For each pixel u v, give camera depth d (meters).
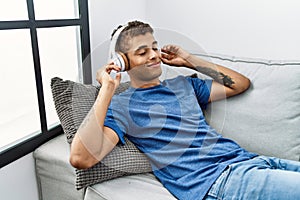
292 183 0.86
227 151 1.05
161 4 1.76
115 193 0.92
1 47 1.13
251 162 1.00
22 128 1.28
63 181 1.16
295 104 1.19
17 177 1.17
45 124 1.30
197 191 0.92
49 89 1.39
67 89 1.17
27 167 1.21
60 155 1.15
